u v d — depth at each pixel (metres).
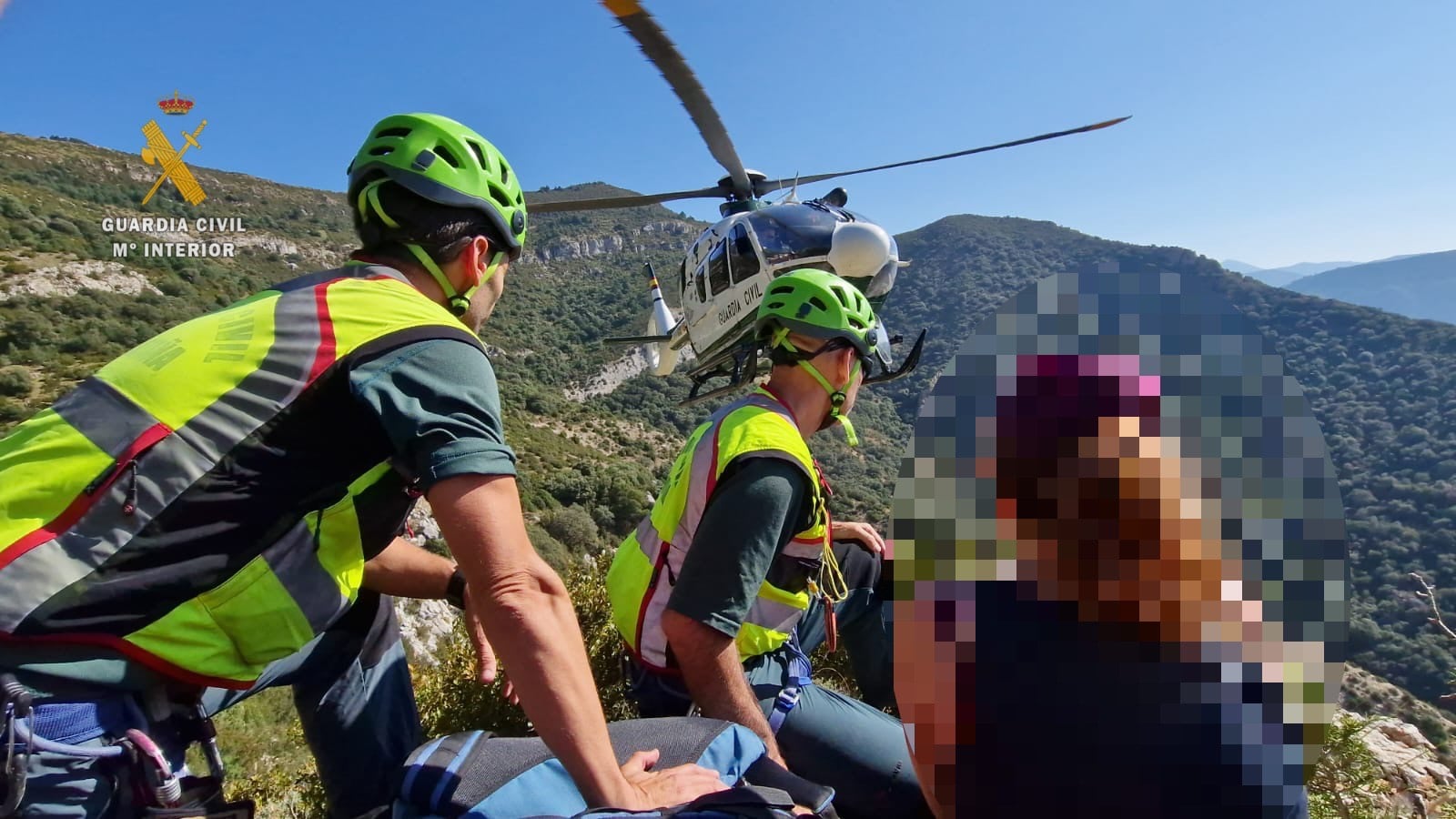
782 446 2.10
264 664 1.41
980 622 0.77
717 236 5.84
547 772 1.43
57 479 1.25
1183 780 0.72
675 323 9.19
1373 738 3.64
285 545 1.36
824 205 5.41
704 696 2.00
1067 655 0.74
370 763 1.97
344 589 1.48
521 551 1.36
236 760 7.46
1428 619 3.36
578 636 1.37
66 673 1.20
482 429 1.40
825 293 2.35
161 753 1.28
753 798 1.24
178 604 1.27
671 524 2.31
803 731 2.24
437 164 1.62
